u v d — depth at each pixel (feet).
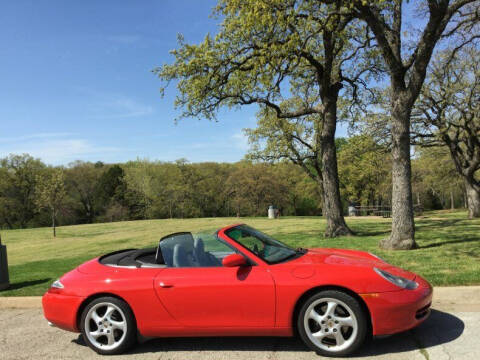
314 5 35.27
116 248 53.67
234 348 13.44
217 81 41.86
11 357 13.99
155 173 217.77
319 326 12.50
